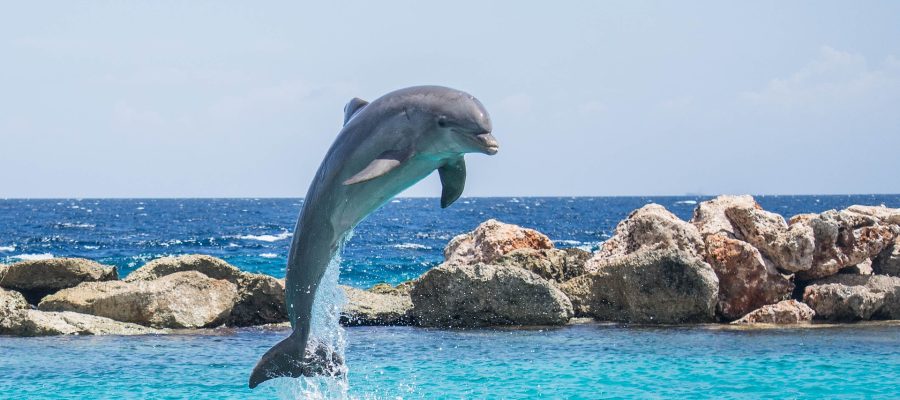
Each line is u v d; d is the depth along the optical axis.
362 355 17.77
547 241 26.66
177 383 15.09
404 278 39.41
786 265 22.73
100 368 16.23
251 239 77.31
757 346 18.28
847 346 18.16
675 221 23.66
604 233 84.38
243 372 16.02
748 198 25.11
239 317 22.11
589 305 22.84
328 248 9.72
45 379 15.34
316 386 14.23
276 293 22.22
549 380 15.38
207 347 18.52
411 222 115.62
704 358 17.06
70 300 21.22
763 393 14.29
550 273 24.48
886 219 24.38
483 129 8.33
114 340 19.23
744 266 22.47
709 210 24.72
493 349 18.34
